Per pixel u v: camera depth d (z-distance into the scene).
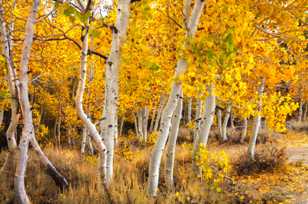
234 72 6.64
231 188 7.17
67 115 20.72
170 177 7.07
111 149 6.13
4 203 5.70
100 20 6.01
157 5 7.45
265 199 7.03
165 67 8.66
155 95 17.16
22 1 8.32
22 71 4.88
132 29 6.03
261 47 7.98
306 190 8.20
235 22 5.43
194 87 5.75
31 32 4.86
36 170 7.48
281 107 10.12
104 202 5.57
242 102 7.90
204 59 4.92
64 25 9.77
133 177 6.74
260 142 18.98
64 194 6.00
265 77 10.48
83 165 8.48
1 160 8.09
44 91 20.31
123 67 9.18
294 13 6.12
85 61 5.79
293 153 14.39
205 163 6.96
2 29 5.83
